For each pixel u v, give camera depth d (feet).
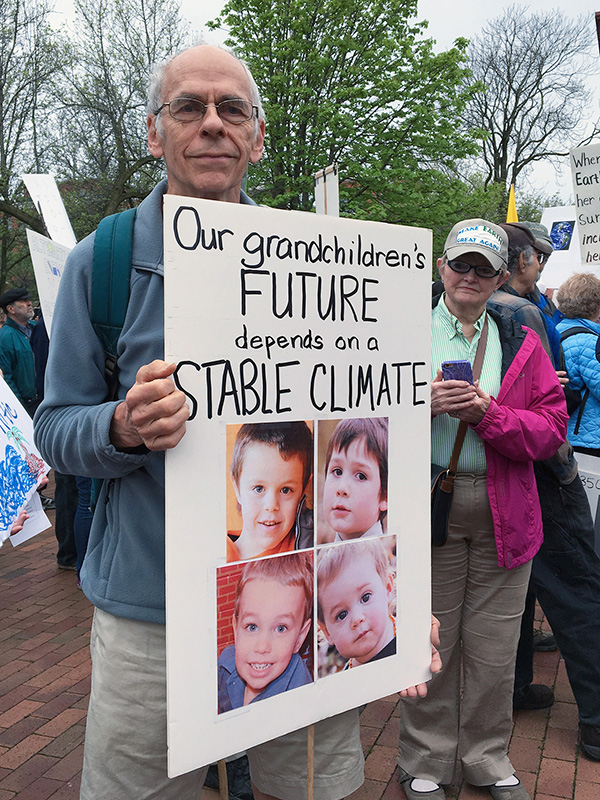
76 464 4.32
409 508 4.64
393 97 59.62
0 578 16.72
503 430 6.96
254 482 3.92
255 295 3.85
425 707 8.11
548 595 9.12
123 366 4.55
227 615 3.88
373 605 4.49
